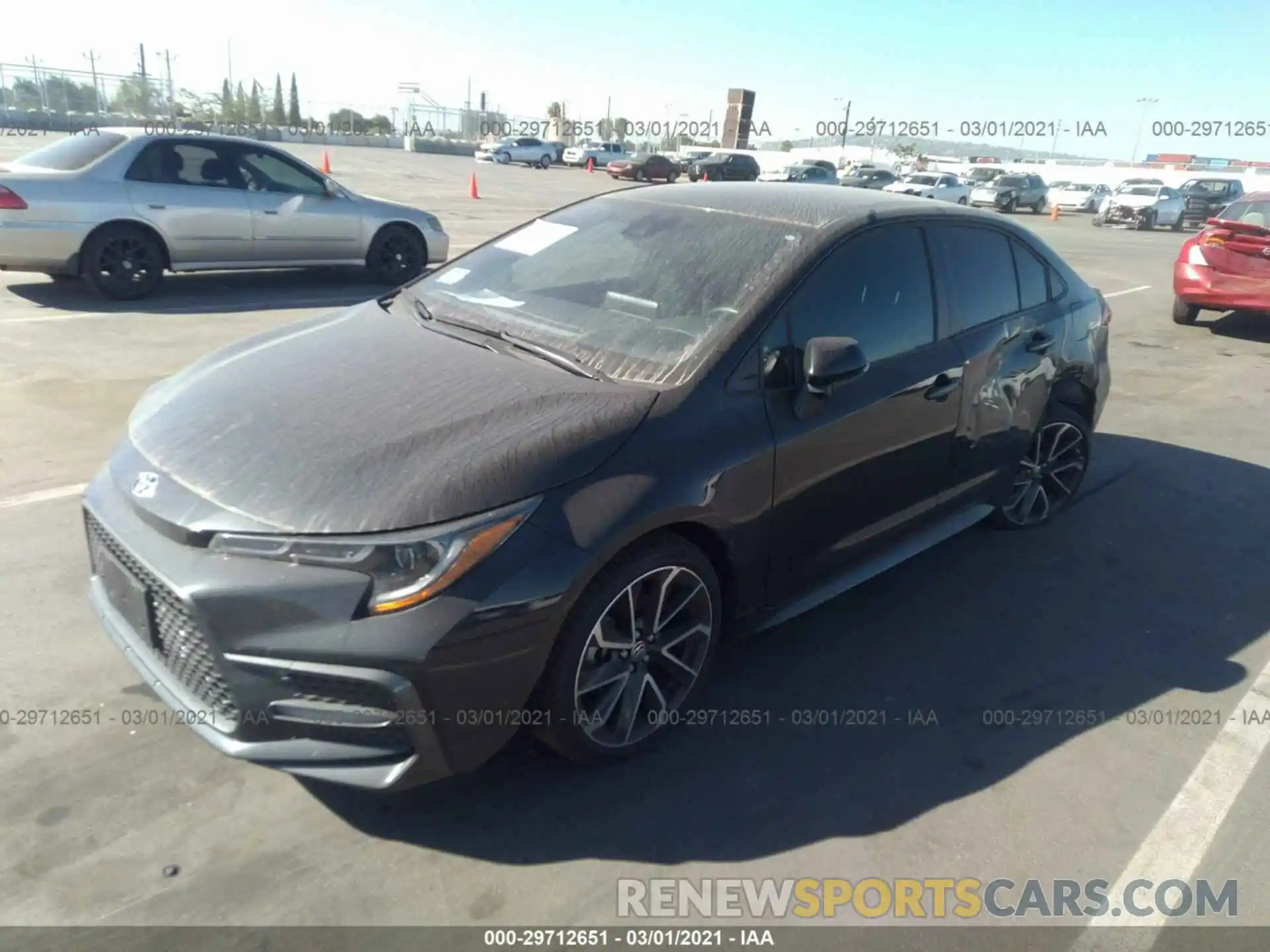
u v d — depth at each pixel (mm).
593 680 2760
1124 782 3051
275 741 2443
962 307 4008
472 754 2527
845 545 3562
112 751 2846
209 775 2779
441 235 11062
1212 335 10742
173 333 7684
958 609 4105
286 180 9789
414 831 2635
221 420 2809
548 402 2852
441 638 2350
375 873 2486
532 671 2527
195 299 9219
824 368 3021
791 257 3344
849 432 3346
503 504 2484
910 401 3617
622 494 2646
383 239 10539
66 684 3141
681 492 2764
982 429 4125
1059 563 4621
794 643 3756
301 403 2863
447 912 2387
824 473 3291
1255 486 5832
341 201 10148
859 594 4199
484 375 3027
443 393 2906
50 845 2492
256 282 10453
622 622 2812
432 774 2490
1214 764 3170
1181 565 4676
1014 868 2666
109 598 2889
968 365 3924
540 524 2504
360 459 2566
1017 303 4414
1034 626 3998
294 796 2725
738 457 2941
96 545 2896
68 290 9305
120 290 8859
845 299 3436
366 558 2355
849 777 2977
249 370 3164
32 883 2373
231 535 2422
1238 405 7738
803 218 3605
